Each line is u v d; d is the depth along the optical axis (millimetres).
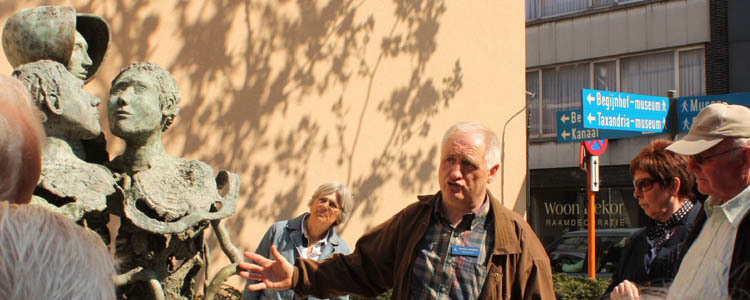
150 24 5227
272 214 6070
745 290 1245
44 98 2424
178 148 5359
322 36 6652
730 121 2312
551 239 17844
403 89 7574
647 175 3137
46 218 901
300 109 6395
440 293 2637
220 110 5691
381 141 7289
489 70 8797
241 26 5914
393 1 7477
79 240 916
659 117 7141
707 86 16219
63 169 2420
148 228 2553
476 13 8633
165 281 2764
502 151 8953
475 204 2680
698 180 2453
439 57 8055
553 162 17938
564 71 18219
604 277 9016
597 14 17688
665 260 3049
